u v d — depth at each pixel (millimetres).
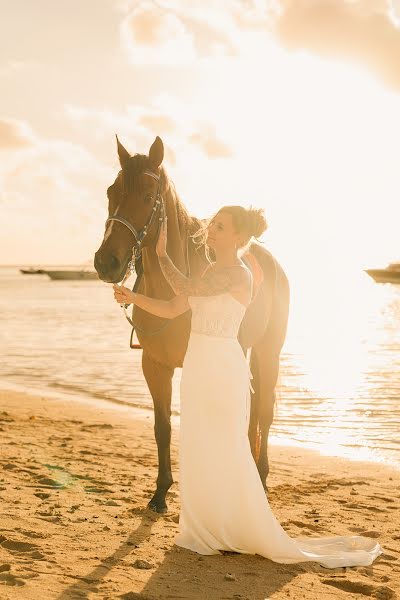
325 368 17609
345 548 4383
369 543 4473
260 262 5727
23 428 9570
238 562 4066
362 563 4164
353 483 6754
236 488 4074
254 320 5453
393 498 6090
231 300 4047
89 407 12039
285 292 5996
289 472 7398
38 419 10516
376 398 12961
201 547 4160
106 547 4285
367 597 3645
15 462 6980
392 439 9406
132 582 3713
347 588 3785
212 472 4062
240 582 3768
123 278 4680
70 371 17188
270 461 8055
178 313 4246
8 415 10789
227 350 4062
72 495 5672
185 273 5086
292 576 3900
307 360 19531
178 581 3756
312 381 15258
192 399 4094
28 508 5133
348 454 8516
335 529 4949
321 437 9625
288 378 15773
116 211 4703
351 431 10039
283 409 11836
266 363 5844
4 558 3998
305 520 5176
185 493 4148
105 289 96438
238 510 4078
